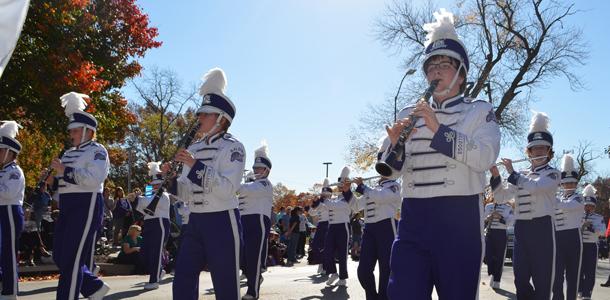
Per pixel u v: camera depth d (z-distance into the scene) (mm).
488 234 11867
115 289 10305
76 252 6398
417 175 3916
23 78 14109
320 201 15164
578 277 8555
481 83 29297
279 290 10664
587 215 10781
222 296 5102
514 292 11000
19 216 7836
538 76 29438
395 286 3771
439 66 4059
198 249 5191
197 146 5426
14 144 7980
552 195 6984
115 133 19625
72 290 6359
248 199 9141
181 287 5086
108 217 17047
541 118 7379
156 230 10492
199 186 5023
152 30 17953
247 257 9039
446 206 3787
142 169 52000
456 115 3969
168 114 52375
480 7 29156
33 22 13945
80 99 7324
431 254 3781
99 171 6508
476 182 3848
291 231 19969
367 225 8023
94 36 16859
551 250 6906
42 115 14945
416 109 3760
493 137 3811
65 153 6848
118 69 17875
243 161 5223
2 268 7707
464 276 3697
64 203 6508
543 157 7160
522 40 28797
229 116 5387
